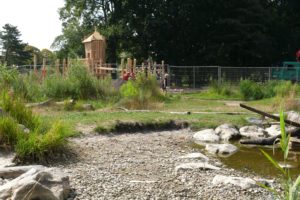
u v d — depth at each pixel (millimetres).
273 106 15094
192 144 9875
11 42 47562
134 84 17203
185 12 36156
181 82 27000
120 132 10852
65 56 42469
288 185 4262
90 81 17359
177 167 7203
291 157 8789
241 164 8055
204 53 37406
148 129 11383
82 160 7570
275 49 38594
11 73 16062
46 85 16984
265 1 40844
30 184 4906
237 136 10727
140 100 15336
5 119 7820
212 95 22109
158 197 5594
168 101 17969
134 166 7348
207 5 37406
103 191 5727
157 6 36219
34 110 12977
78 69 17969
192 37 37812
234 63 38219
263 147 9789
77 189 5727
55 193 5113
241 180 6262
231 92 22281
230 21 35875
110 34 36344
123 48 39094
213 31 37750
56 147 7617
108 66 25703
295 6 40875
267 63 38375
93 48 25219
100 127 10516
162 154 8500
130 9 36938
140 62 39188
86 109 14172
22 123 8641
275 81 22203
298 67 26484
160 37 36906
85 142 9195
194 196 5691
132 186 6051
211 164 7840
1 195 4883
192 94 23438
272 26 38812
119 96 17078
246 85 21266
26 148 7098
